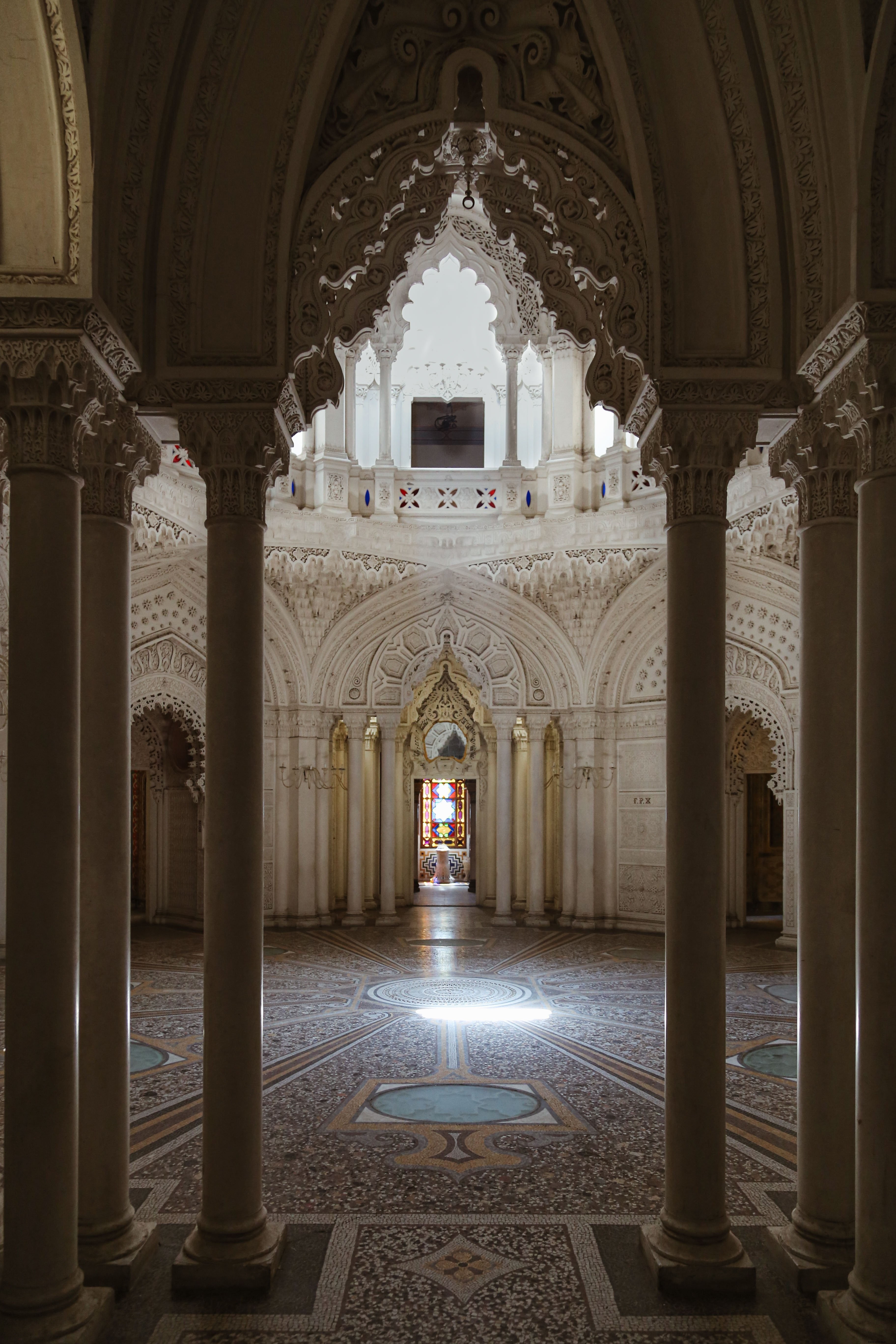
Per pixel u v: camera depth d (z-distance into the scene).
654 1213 4.61
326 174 4.27
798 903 4.24
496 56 4.31
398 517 14.58
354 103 4.30
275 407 4.18
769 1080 6.82
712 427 4.21
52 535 3.63
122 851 4.20
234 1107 3.97
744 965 11.34
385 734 15.02
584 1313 3.71
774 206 4.13
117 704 4.25
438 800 20.36
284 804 14.40
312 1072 7.05
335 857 16.16
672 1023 4.05
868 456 3.70
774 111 4.05
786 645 12.69
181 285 4.18
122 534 4.36
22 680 3.57
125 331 4.06
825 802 4.16
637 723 14.28
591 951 12.45
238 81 4.05
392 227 4.63
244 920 4.02
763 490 11.41
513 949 12.64
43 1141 3.46
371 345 14.52
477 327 15.11
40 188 3.57
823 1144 4.02
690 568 4.19
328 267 4.34
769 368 4.19
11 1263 3.43
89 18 3.55
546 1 4.28
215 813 4.06
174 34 3.91
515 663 14.89
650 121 4.11
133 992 9.77
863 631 3.67
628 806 14.34
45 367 3.58
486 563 14.30
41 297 3.57
